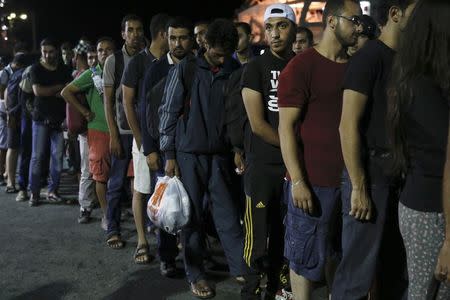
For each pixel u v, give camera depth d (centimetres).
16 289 416
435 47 219
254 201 362
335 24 291
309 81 295
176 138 386
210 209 402
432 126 222
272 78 349
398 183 265
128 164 500
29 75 654
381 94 258
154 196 388
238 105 369
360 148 262
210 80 378
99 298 401
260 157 357
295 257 311
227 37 374
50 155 670
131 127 448
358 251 274
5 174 779
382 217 268
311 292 319
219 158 390
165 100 385
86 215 582
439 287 224
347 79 260
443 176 213
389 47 258
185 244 396
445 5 218
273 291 389
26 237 537
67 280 432
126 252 493
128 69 444
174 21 405
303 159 303
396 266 293
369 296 302
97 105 534
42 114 643
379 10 267
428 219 227
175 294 405
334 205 300
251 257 366
